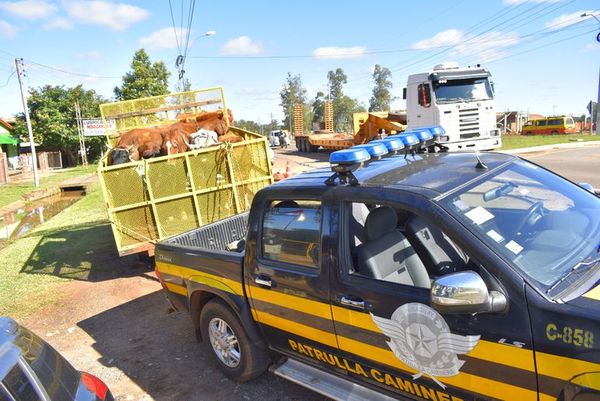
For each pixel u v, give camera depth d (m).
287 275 3.33
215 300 4.10
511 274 2.27
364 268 2.93
